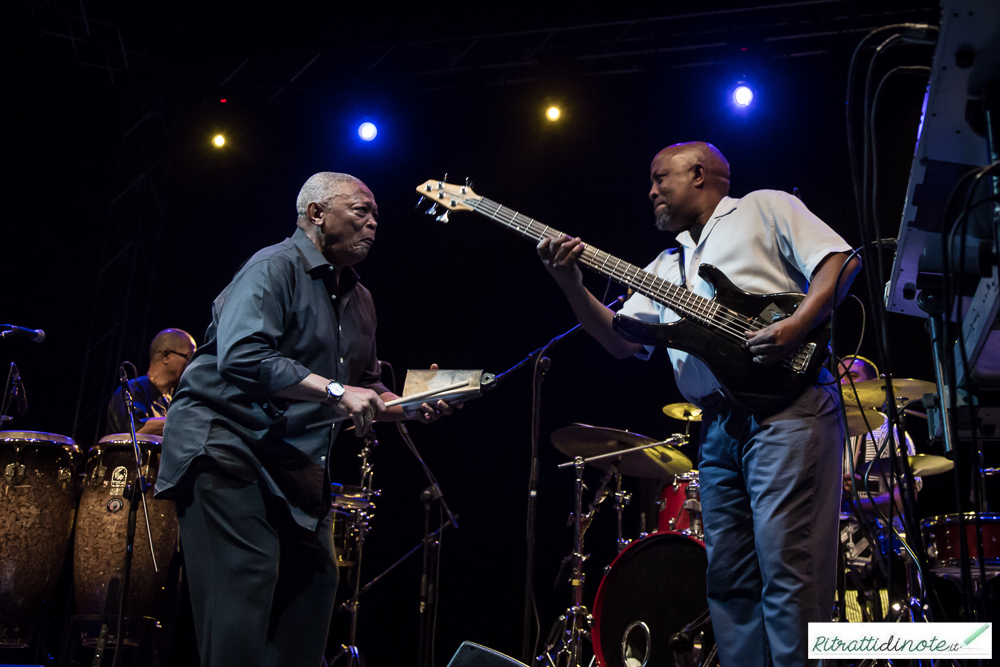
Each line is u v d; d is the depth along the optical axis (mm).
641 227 7426
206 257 7867
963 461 6152
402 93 7816
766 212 2750
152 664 4672
